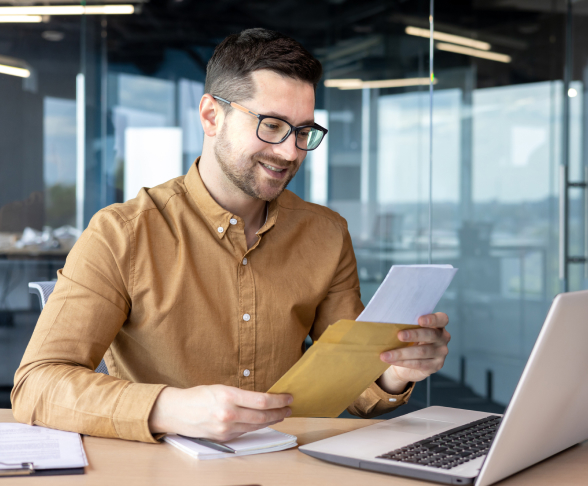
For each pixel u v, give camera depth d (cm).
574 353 68
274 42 99
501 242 315
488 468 64
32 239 340
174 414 80
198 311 107
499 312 316
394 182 344
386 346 87
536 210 313
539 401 65
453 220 318
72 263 101
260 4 364
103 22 347
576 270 310
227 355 109
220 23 361
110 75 348
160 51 354
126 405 82
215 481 69
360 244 349
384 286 76
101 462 74
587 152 313
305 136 104
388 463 71
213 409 76
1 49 337
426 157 338
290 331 113
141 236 106
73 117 344
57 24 342
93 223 105
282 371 113
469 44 316
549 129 313
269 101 98
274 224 117
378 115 347
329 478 70
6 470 69
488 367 318
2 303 338
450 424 90
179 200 112
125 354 109
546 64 313
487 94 314
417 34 333
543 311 313
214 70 106
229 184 109
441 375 319
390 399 103
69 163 343
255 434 86
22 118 339
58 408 85
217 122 105
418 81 335
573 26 313
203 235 111
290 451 81
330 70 357
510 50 314
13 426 87
